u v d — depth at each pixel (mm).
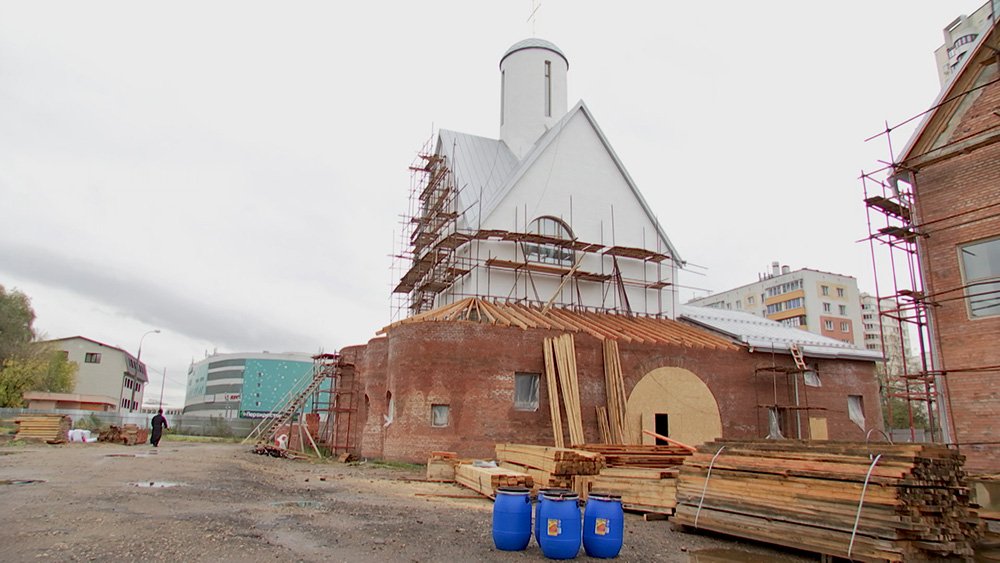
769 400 27266
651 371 25219
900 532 8547
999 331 15289
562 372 23250
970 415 15625
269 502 12961
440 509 12836
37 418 30547
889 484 8750
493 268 29000
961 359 15938
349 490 15570
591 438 23562
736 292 91312
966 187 16312
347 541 9383
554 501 9242
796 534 9578
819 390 28453
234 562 7918
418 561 8461
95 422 48031
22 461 19859
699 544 10492
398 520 11320
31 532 9023
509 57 39062
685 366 25891
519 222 30219
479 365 22828
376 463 23281
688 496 11539
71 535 8906
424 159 38000
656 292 32594
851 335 81938
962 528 9383
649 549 9984
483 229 28859
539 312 27438
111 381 84312
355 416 29531
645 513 12898
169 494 13312
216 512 11305
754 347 27281
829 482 9453
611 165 33188
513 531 9398
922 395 20203
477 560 8750
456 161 34406
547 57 38844
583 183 32219
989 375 15383
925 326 17547
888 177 17891
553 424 22578
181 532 9344
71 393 71812
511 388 22922
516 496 9602
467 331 23047
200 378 114938
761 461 10664
